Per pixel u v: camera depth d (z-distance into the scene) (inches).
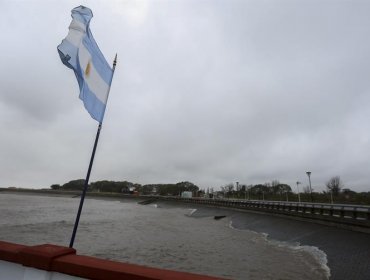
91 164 189.6
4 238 1286.9
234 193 5438.0
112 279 110.7
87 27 181.6
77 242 1239.5
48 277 123.0
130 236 1462.8
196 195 6574.8
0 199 5743.1
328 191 3329.2
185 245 1209.4
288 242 1205.7
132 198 6894.7
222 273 768.3
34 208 3467.0
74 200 7052.2
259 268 815.7
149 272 110.1
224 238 1421.0
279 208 1873.8
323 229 1162.6
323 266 794.2
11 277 130.7
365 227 964.0
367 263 698.2
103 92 194.5
